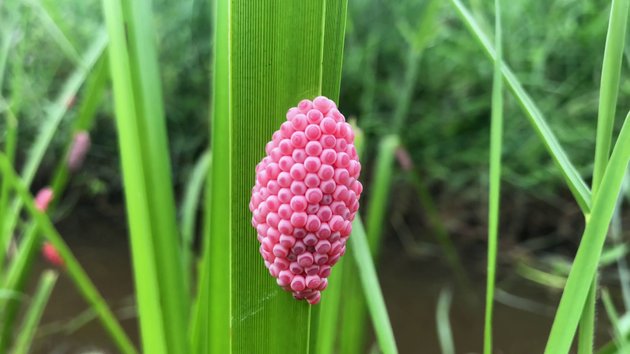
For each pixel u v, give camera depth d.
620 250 0.20
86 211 0.49
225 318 0.13
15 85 0.23
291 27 0.10
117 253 0.46
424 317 0.39
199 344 0.15
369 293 0.14
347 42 0.45
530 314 0.39
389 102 0.46
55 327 0.36
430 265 0.45
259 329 0.11
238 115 0.10
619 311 0.37
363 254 0.14
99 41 0.21
